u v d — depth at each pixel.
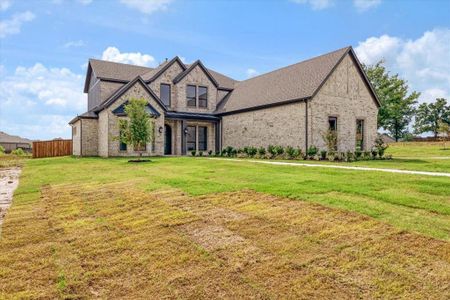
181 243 4.99
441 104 68.12
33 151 28.75
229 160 18.05
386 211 5.90
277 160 18.34
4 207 7.68
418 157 21.12
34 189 9.72
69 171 13.80
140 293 3.75
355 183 8.55
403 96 39.38
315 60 23.83
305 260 4.30
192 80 28.23
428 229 4.99
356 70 22.81
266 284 3.83
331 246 4.65
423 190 7.49
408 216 5.61
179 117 25.72
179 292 3.74
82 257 4.65
